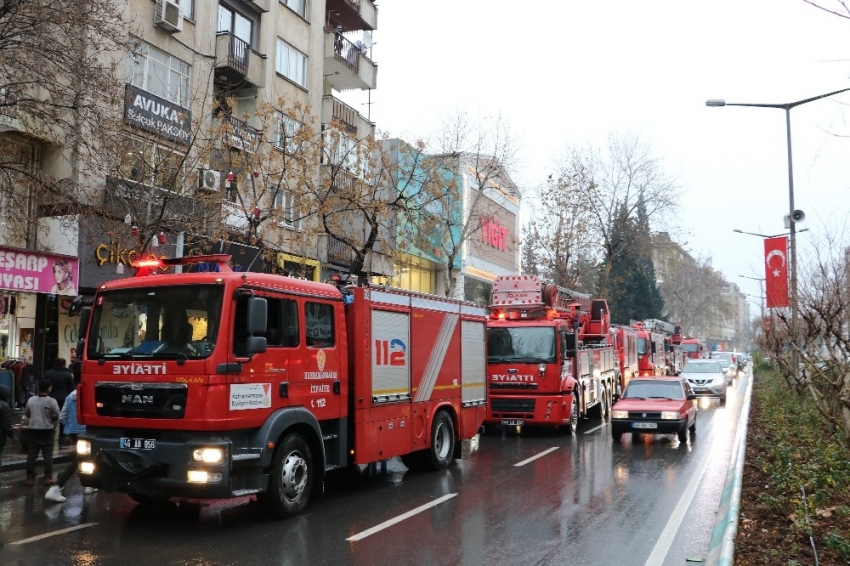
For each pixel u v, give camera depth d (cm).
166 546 745
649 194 3938
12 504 950
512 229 4531
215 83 2352
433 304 1248
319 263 2633
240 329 818
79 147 1639
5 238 1593
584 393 2002
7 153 1584
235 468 795
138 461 789
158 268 959
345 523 852
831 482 933
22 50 1245
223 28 2338
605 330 2358
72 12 1254
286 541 767
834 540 663
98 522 851
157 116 1866
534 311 1916
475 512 916
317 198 1978
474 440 1722
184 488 775
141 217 1550
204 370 780
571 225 3600
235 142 1959
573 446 1596
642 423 1619
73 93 1397
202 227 1738
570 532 814
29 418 1060
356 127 2981
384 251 2680
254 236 1825
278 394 864
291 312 903
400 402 1122
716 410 2523
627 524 853
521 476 1195
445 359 1279
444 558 709
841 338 1241
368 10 3244
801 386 1852
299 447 899
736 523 767
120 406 818
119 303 859
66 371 1429
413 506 951
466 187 3666
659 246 4056
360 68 3098
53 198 1485
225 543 758
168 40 2059
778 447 1213
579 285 3872
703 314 9938
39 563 681
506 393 1802
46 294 1702
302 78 2714
